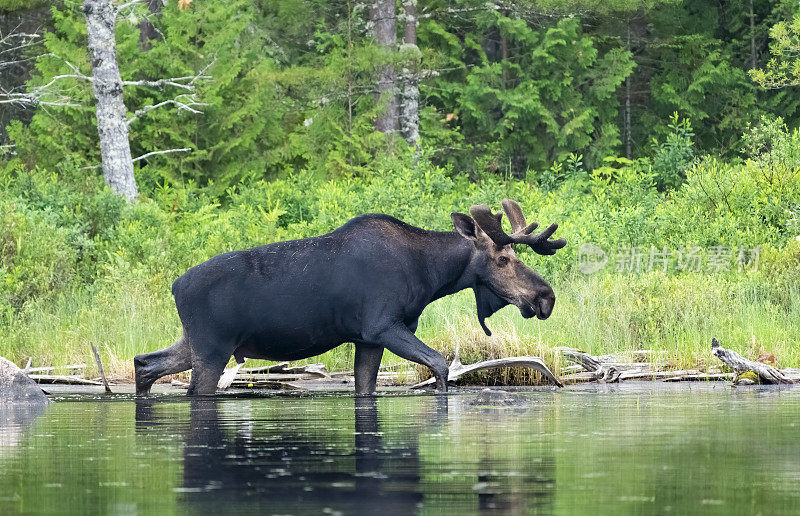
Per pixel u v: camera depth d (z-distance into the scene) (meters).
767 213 43.91
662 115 77.81
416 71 65.44
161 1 72.00
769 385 24.92
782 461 11.74
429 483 10.44
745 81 76.88
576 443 13.31
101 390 25.11
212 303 21.69
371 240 21.77
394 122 66.44
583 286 35.97
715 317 32.53
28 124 70.25
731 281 37.75
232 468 11.49
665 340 31.64
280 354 22.23
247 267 21.81
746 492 9.93
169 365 22.62
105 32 51.19
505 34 74.88
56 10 63.50
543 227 43.91
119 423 16.50
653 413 17.27
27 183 46.25
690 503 9.39
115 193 49.16
